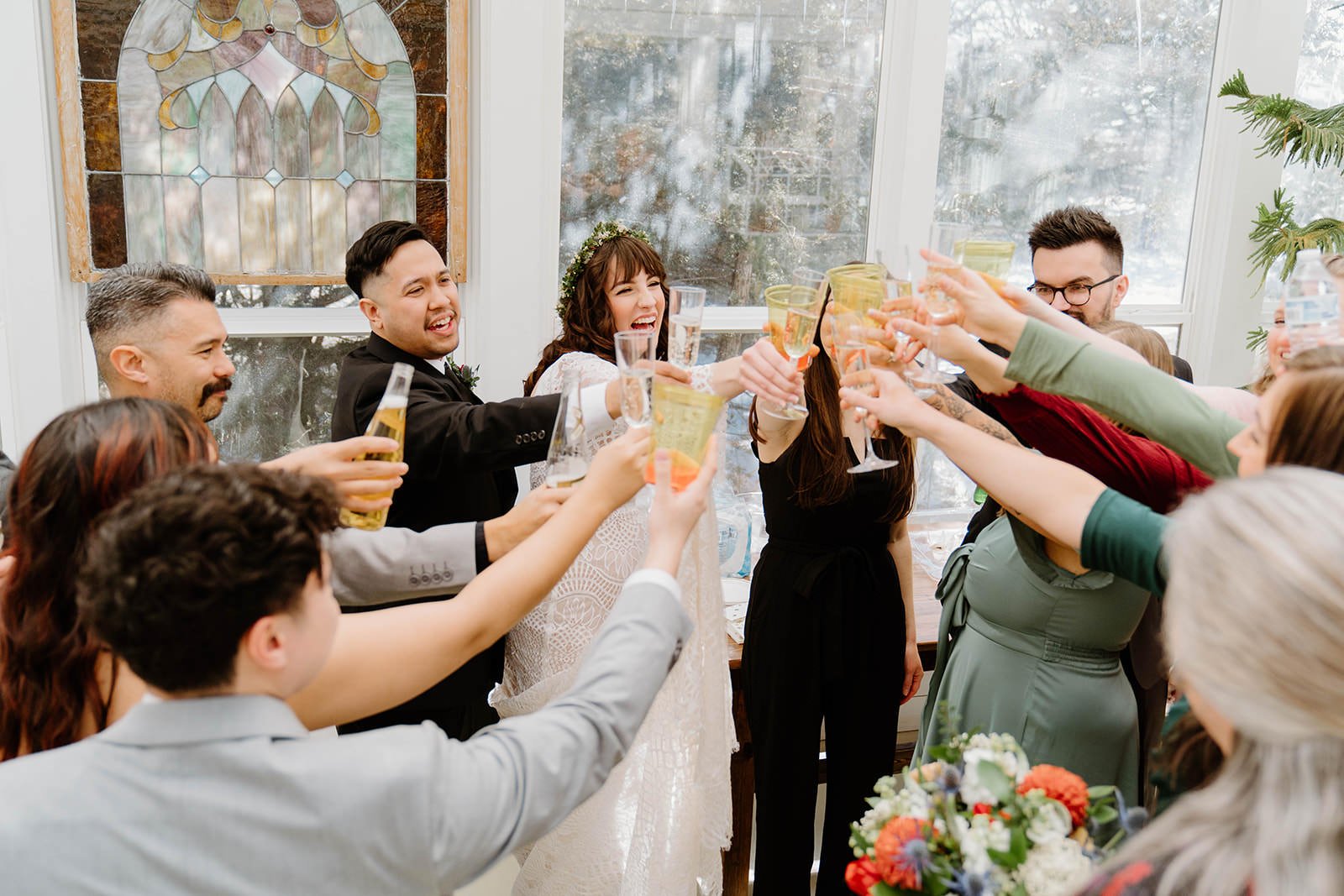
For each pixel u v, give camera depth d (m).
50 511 1.04
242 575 0.83
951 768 1.18
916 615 2.65
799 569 2.14
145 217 2.54
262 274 2.65
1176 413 1.19
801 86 3.00
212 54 2.50
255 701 0.88
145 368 1.72
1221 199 3.40
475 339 2.89
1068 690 1.72
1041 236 2.48
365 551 1.44
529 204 2.78
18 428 2.52
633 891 1.86
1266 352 1.69
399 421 1.45
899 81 3.05
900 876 1.10
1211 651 0.75
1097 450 1.39
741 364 1.58
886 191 3.12
